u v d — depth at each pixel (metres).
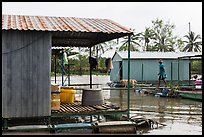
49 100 9.16
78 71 50.62
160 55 29.91
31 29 8.80
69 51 24.02
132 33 9.68
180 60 29.34
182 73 29.44
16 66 8.87
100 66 50.62
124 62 28.72
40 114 9.08
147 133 8.91
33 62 9.00
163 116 12.09
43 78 9.09
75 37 12.97
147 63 29.11
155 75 29.25
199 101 17.33
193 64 44.81
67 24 10.30
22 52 8.92
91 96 10.70
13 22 9.84
